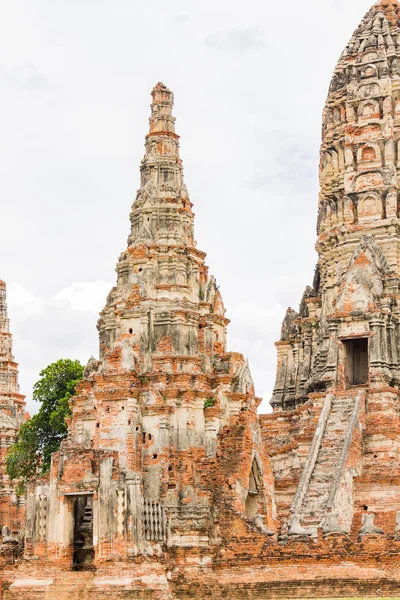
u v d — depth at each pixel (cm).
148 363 6731
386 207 7738
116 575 5875
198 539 6219
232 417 6756
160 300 6900
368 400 6950
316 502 6319
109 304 7162
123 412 6350
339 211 7988
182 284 7006
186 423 6512
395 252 7650
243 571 6047
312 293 8406
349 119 8012
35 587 6031
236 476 6344
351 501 6488
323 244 8069
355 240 7794
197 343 6938
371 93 7981
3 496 10162
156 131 7425
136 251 7044
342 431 6725
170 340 6812
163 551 6162
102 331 7169
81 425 6769
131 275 6919
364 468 6694
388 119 7906
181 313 6850
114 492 6000
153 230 7150
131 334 6800
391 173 7812
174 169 7350
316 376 7525
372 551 5756
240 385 6856
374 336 7219
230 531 6206
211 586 6053
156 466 6381
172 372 6662
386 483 6512
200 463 6462
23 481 8438
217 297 7188
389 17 8369
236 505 6281
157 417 6462
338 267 7756
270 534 6147
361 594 5688
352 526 6456
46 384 8188
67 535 6122
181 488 6400
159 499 6316
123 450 6294
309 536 5988
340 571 5788
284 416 7662
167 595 5969
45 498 6216
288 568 5931
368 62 8075
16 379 10919
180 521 6275
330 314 7525
